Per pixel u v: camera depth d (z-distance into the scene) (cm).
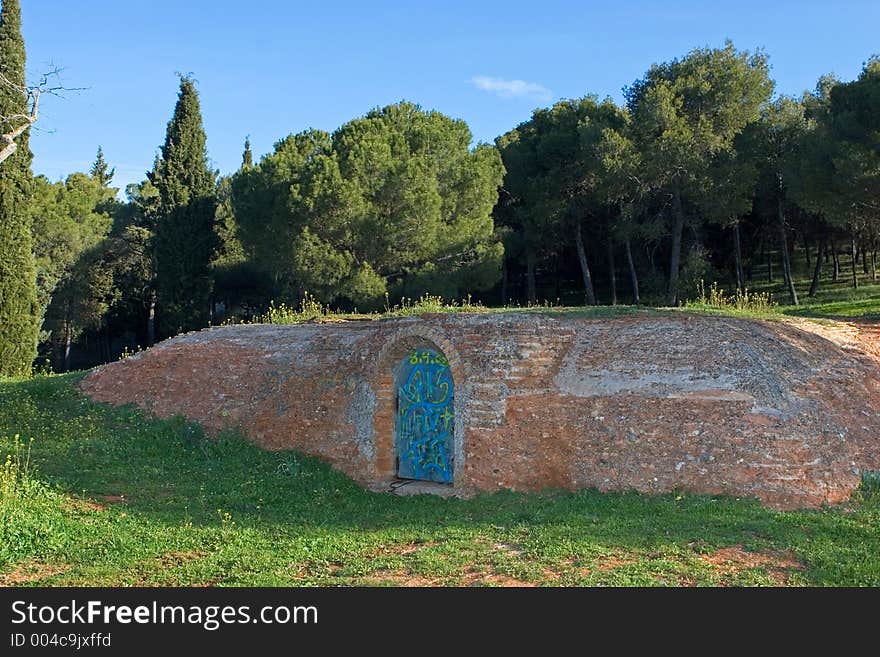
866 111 2188
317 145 3228
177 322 3512
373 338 1291
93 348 4488
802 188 2427
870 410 1093
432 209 2731
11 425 1395
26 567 751
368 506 1041
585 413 1080
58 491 1004
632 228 3081
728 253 3759
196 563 762
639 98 3152
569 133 3216
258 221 2945
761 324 1238
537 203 3316
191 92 3619
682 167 2830
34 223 3397
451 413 1177
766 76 2978
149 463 1211
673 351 1122
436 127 3038
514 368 1126
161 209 3562
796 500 919
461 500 1055
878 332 1429
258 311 4109
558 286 4059
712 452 985
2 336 2402
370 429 1216
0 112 2275
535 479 1065
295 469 1195
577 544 780
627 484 1008
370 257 2805
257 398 1392
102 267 3831
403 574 725
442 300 2825
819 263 3341
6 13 2303
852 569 697
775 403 1024
